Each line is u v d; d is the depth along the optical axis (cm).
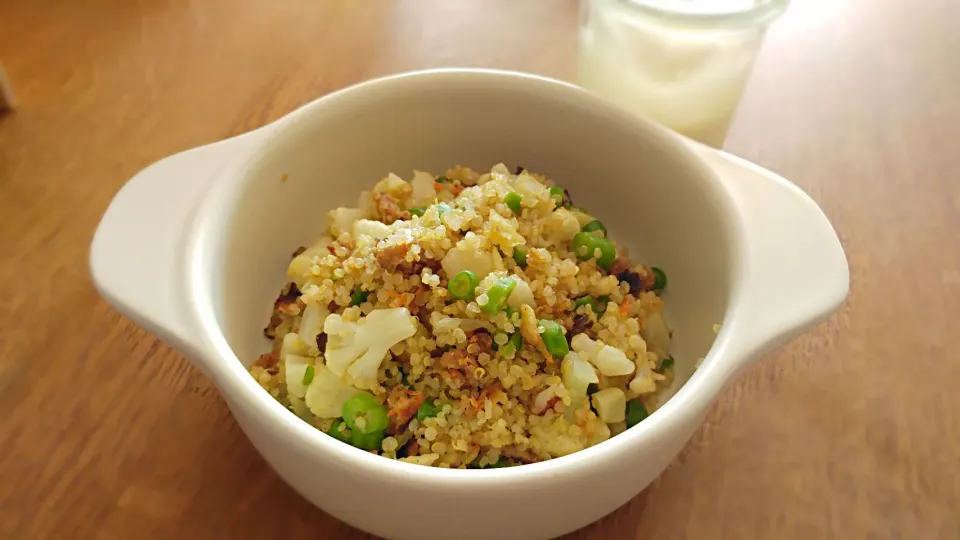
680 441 22
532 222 27
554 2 40
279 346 27
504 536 22
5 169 32
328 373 24
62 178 31
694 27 29
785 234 24
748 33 29
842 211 32
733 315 23
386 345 24
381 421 24
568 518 22
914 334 29
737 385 27
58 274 29
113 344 27
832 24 40
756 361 23
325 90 35
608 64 31
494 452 24
